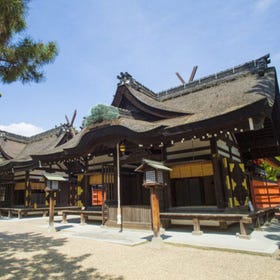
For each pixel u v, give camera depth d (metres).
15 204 17.94
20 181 17.53
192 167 8.53
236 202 8.38
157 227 6.21
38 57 5.45
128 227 8.80
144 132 7.75
